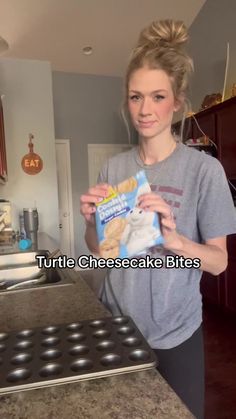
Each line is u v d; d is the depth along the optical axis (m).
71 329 0.68
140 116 0.77
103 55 4.52
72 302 0.95
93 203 0.72
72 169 4.98
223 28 3.52
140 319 0.82
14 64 3.10
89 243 0.86
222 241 0.80
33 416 0.46
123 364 0.55
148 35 0.75
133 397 0.50
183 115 0.90
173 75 0.74
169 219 0.67
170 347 0.79
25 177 3.19
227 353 2.36
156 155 0.84
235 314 2.92
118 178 0.91
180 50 0.75
